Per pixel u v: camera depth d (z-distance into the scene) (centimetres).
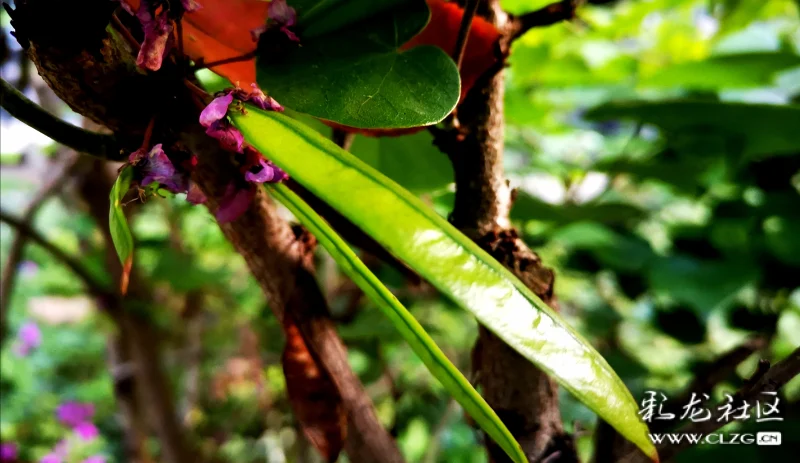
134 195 18
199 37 20
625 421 15
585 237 58
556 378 15
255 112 17
